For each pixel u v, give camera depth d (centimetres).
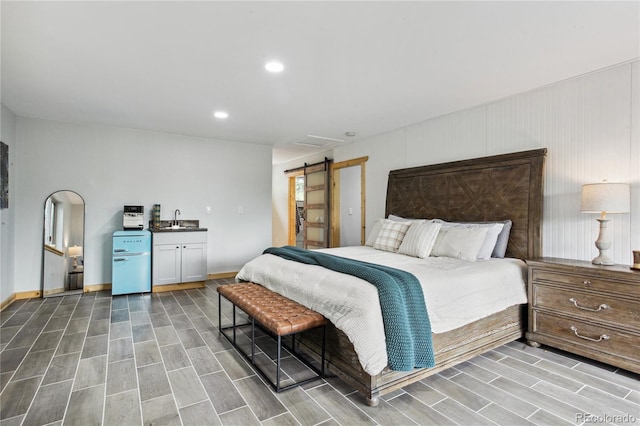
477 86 317
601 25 212
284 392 209
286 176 823
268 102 362
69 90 325
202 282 491
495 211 350
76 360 250
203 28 215
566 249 304
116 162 472
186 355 261
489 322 261
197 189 533
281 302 254
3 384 215
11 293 403
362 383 199
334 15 200
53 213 435
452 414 187
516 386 217
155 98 348
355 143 562
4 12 196
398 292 205
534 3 189
